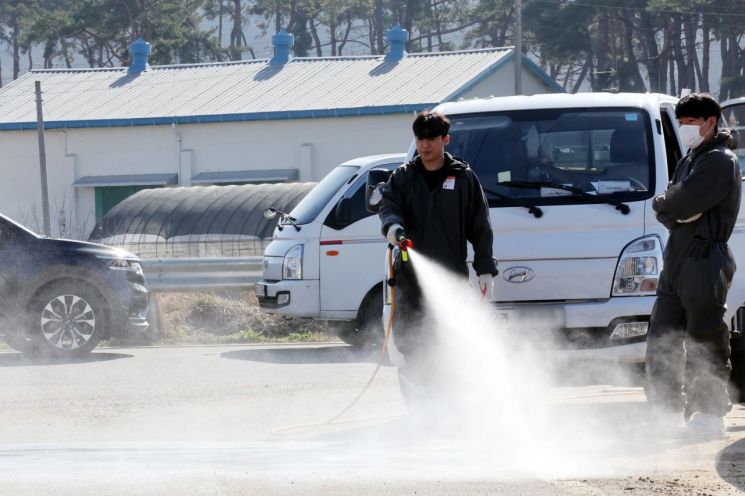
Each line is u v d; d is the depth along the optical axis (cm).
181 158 11419
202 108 11525
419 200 2211
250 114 11131
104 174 11638
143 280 4016
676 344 2255
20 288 3825
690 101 2184
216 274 4466
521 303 2644
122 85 12625
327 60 12381
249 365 3566
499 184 2723
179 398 2864
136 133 11544
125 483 1788
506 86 11631
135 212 7456
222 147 11350
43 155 11231
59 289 3847
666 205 2173
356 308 3809
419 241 2212
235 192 7419
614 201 2650
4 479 1819
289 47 12669
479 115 2819
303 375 3294
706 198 2150
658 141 2709
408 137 10800
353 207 3825
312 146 11069
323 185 3956
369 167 3875
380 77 11569
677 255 2214
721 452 2006
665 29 19850
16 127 11675
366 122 10906
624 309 2589
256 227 6962
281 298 3847
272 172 11112
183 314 4700
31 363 3678
